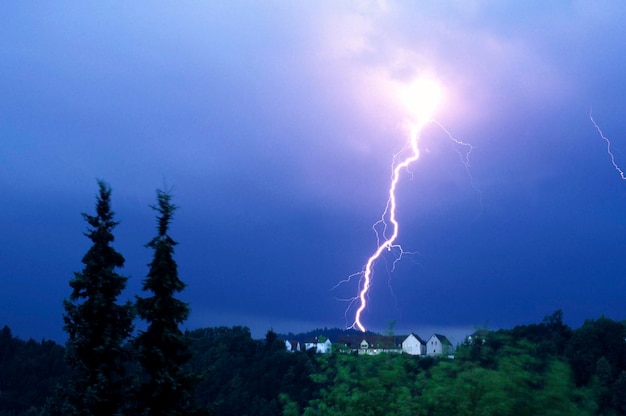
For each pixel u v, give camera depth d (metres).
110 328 17.30
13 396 61.53
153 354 16.12
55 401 17.42
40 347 72.44
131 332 17.66
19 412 57.91
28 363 67.19
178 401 16.33
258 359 68.56
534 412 10.55
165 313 16.38
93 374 16.88
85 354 17.20
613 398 12.71
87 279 17.59
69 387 17.12
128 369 17.48
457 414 11.20
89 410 16.33
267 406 55.91
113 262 18.31
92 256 17.94
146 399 16.02
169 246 16.66
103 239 18.20
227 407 58.25
